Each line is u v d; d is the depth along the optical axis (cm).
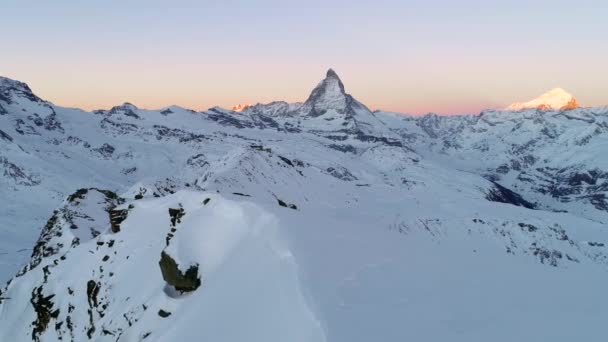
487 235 16725
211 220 2980
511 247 16200
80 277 4012
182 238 2827
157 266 3172
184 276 2558
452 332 1644
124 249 3722
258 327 1780
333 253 2314
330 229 2783
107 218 6153
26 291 4803
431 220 16875
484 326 1730
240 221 2822
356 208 15438
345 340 1473
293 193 13112
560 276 2647
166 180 7556
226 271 2409
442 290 2095
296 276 1953
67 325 3738
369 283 2020
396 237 3095
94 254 4131
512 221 17850
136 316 2786
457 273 2403
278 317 1767
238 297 2086
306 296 1772
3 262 12850
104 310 3284
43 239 5728
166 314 2472
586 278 2639
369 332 1549
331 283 1927
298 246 2289
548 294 2220
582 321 1864
